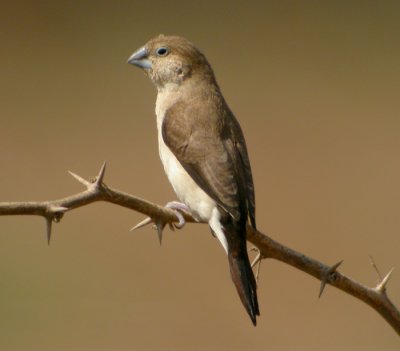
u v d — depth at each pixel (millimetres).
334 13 20109
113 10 19422
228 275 12234
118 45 18281
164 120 7266
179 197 7105
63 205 5441
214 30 19125
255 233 6383
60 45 18250
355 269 12578
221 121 7195
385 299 6344
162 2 19719
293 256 6344
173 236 13039
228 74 17844
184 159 6984
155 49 7777
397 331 6383
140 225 6188
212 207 6797
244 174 6926
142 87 17438
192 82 7621
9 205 5219
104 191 5746
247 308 6168
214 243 12930
